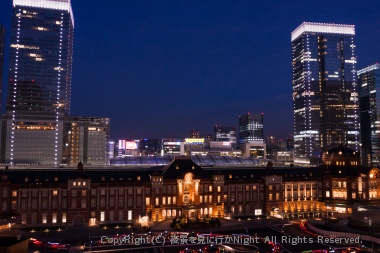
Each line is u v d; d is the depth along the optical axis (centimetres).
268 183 16162
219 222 13950
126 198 14638
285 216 15350
